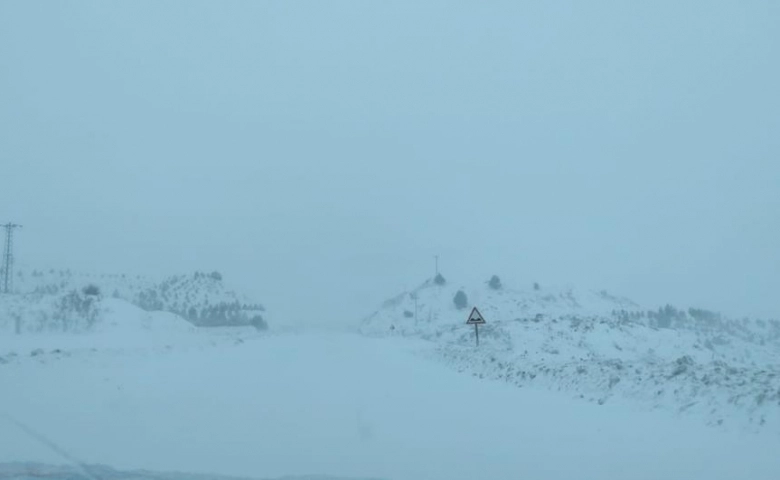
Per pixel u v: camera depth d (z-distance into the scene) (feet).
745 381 53.42
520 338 129.18
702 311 187.93
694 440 43.60
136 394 63.36
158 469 36.01
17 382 69.10
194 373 82.38
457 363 104.73
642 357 112.37
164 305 292.81
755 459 38.40
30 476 33.17
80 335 143.74
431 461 39.75
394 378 82.64
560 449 42.50
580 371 71.72
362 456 40.98
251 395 65.00
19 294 170.30
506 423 51.70
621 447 42.47
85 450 39.83
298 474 36.45
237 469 37.09
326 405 60.34
